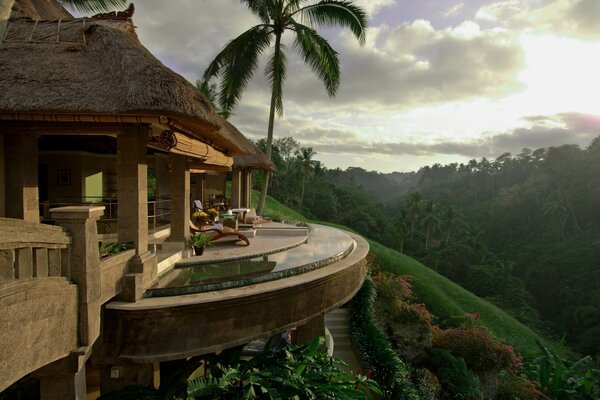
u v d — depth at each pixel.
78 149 9.05
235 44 13.92
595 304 38.19
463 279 46.28
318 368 5.92
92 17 5.64
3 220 2.52
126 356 4.36
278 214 28.23
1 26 4.74
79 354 3.37
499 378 10.88
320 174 58.19
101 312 4.30
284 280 5.98
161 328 4.45
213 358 5.41
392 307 11.62
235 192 15.00
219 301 4.72
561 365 11.63
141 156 4.78
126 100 3.85
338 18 13.78
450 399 9.72
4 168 4.50
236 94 14.54
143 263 4.75
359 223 58.53
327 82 14.84
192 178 15.41
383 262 21.30
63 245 3.33
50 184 9.08
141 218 4.88
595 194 62.88
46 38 4.70
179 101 4.00
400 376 8.06
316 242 10.52
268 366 5.53
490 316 21.78
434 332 11.86
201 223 9.20
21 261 2.73
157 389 4.75
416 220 59.44
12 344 2.55
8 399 5.02
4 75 4.09
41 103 3.86
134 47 4.48
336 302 7.20
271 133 15.25
